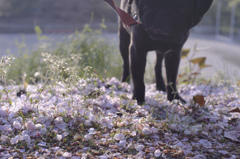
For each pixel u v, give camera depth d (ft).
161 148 8.06
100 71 17.58
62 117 9.25
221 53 42.75
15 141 8.00
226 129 9.37
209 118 9.96
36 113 9.46
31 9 116.98
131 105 10.96
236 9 130.21
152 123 9.25
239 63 32.71
